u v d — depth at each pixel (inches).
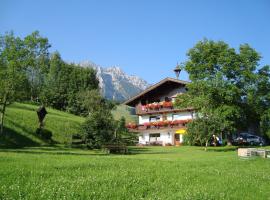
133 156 1149.1
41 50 1515.7
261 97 1934.1
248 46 1925.4
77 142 1616.6
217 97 1834.4
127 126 2802.7
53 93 3378.4
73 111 3334.2
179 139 2632.9
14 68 1450.5
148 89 2748.5
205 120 1738.4
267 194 507.8
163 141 2694.4
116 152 1435.8
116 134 1722.4
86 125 1567.4
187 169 706.8
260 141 2321.6
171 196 443.5
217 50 1910.7
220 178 613.6
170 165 764.6
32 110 2281.0
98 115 1598.2
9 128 1603.1
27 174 515.2
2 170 522.0
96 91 3107.8
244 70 1898.4
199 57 1919.3
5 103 1476.4
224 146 2095.2
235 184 562.3
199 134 1723.7
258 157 1088.8
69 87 3528.5
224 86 1829.5
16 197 385.7
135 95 2829.7
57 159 740.0
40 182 465.1
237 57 1894.7
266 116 1950.1
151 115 2822.3
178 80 2625.5
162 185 509.0
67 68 3668.8
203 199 437.4
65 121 2126.0
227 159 1023.6
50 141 1702.8
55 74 3565.5
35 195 398.6
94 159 797.9
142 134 2800.2
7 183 444.8
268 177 670.5
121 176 551.2
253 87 1902.1
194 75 1904.5
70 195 409.4
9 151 1002.7
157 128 2706.7
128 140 2381.9
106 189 454.6
